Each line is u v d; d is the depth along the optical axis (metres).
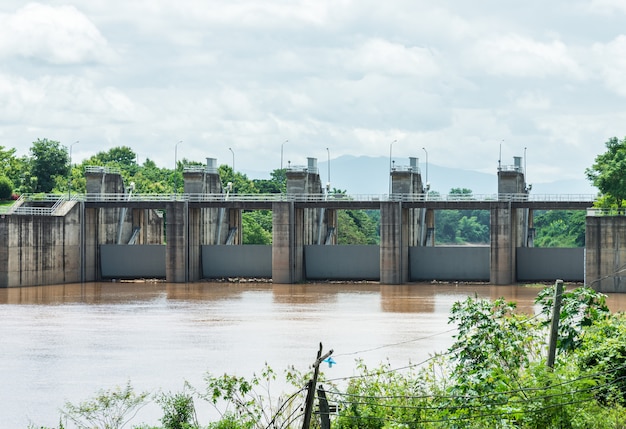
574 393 36.34
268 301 112.19
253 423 39.81
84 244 143.50
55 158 198.25
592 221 118.25
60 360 67.69
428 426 36.06
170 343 75.69
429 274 140.25
